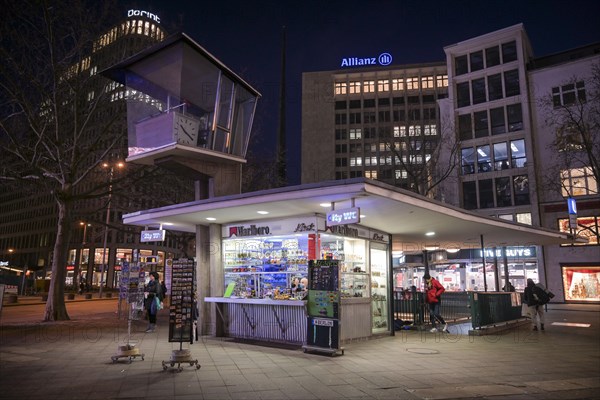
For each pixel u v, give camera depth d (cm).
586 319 2225
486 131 4441
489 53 4575
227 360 927
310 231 1168
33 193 2134
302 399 634
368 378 776
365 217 1230
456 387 721
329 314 1023
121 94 1859
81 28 1741
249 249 1309
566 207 3881
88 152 1870
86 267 7319
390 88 8756
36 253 8825
